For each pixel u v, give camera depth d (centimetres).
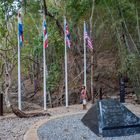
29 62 2366
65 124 1009
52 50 2119
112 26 1789
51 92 1948
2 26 1748
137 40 1786
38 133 888
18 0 1814
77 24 2016
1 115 1215
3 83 1780
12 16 1830
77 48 2009
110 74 2102
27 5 1945
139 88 1644
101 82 2072
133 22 1794
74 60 1978
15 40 1808
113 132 885
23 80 2550
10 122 1059
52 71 1969
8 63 1770
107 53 2194
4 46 1839
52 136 860
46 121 1049
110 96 1873
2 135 873
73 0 1900
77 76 1875
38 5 2016
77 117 1124
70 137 855
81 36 2036
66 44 1487
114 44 2056
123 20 1728
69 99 1852
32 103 1908
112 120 910
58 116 1144
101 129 881
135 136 883
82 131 922
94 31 2030
